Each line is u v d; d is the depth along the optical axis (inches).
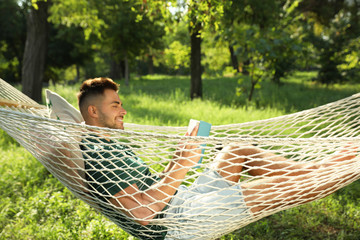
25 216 127.1
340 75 603.2
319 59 619.5
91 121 76.9
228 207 76.6
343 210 122.5
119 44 900.0
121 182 69.7
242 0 404.5
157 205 72.0
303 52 422.0
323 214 119.7
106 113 76.2
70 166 69.4
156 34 953.5
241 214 77.2
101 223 112.8
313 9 623.2
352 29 598.2
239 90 433.1
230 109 317.7
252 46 381.7
